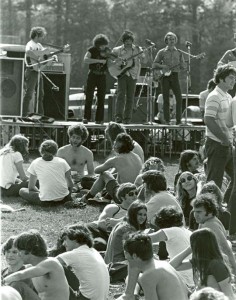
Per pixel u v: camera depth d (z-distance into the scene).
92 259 12.82
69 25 54.84
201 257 11.60
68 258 12.76
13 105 28.91
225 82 19.00
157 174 15.99
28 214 19.86
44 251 11.98
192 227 16.67
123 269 14.54
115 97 32.72
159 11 57.53
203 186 16.48
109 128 21.34
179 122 30.81
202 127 30.89
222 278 11.52
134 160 20.23
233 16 57.34
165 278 11.62
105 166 20.28
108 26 56.75
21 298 11.15
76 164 22.23
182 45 57.22
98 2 55.88
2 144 28.56
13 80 28.80
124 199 16.52
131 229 14.76
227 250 13.71
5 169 21.92
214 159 18.84
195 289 11.93
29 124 29.23
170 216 13.80
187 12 57.50
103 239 16.22
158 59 30.42
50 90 32.16
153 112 33.00
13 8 49.44
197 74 54.59
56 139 29.97
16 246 11.96
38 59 30.02
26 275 11.79
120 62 29.58
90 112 30.02
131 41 29.62
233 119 18.78
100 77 29.55
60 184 20.92
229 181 20.58
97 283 12.75
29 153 29.67
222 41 56.91
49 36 54.22
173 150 31.78
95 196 20.92
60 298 11.97
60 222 19.11
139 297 13.10
